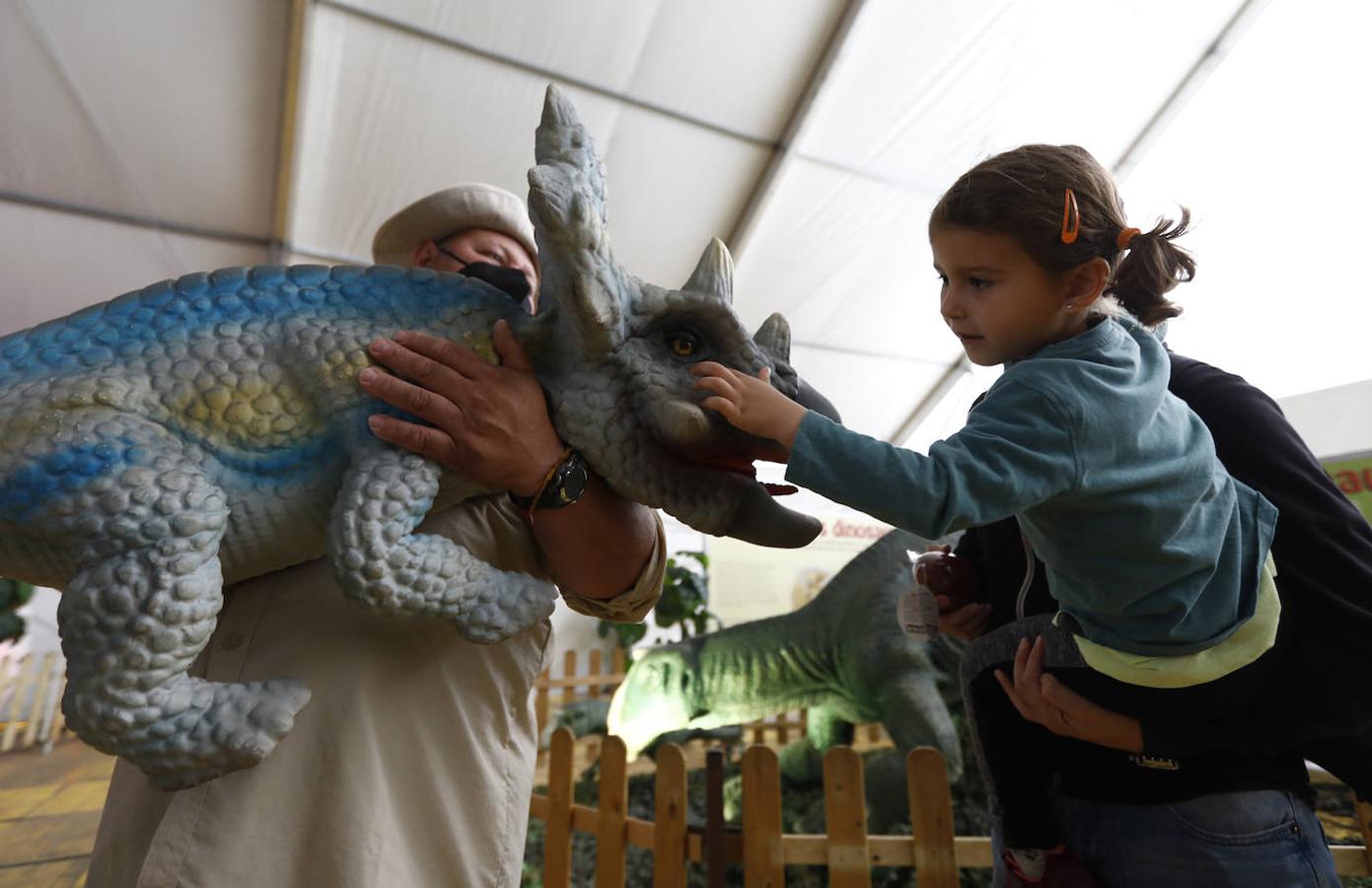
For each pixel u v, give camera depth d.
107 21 3.51
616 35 3.93
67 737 4.98
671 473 0.85
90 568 0.67
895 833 2.71
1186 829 0.94
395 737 0.85
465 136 4.20
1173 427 0.89
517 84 4.04
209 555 0.70
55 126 3.87
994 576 1.25
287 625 0.85
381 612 0.72
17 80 3.67
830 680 3.59
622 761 2.44
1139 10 4.32
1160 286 1.07
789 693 3.69
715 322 0.87
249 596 0.88
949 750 2.92
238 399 0.76
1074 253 0.92
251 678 0.82
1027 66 4.48
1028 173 0.94
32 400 0.70
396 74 3.88
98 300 4.67
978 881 2.30
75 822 2.97
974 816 2.63
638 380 0.83
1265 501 0.93
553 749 2.68
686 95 4.27
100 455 0.68
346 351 0.79
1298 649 0.89
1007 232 0.92
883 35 4.09
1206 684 0.89
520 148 4.30
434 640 0.90
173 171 4.13
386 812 0.81
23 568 0.73
